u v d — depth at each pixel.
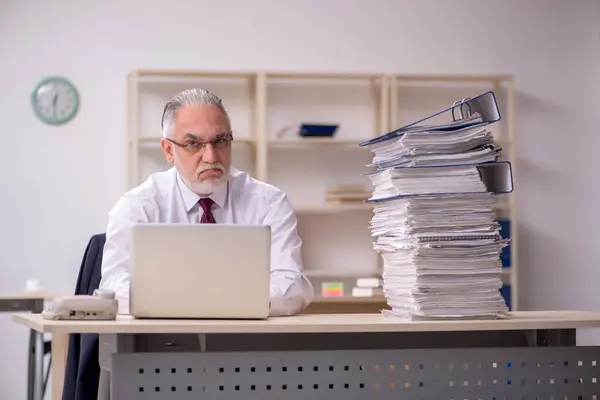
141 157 6.12
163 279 2.34
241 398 2.29
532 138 6.59
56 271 6.07
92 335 2.97
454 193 2.49
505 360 2.44
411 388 2.38
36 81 6.07
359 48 6.41
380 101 6.38
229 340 2.51
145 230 2.34
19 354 6.05
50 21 6.09
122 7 6.16
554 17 6.63
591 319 2.47
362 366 2.35
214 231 2.36
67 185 6.09
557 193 6.61
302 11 6.35
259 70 6.25
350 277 6.36
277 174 6.29
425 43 6.47
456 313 2.46
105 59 6.14
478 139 2.55
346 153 6.36
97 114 6.12
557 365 2.46
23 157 6.06
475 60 6.54
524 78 6.59
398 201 2.54
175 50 6.21
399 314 2.56
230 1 6.27
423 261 2.44
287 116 6.31
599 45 6.66
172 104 2.98
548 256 6.58
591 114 6.65
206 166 2.93
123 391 2.24
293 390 2.31
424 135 2.54
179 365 2.26
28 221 6.06
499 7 6.56
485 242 2.47
